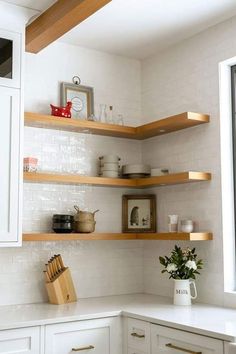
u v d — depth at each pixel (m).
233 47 3.54
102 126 3.89
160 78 4.19
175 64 4.05
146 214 4.14
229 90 3.67
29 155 3.78
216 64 3.66
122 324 3.35
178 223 3.90
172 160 4.02
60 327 3.09
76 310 3.33
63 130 3.95
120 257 4.15
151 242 4.19
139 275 4.24
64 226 3.64
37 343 2.99
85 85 4.11
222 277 3.49
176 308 3.40
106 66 4.24
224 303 3.46
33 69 3.86
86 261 3.96
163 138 4.13
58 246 3.84
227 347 2.58
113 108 4.23
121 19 3.60
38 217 3.76
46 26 3.31
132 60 4.39
